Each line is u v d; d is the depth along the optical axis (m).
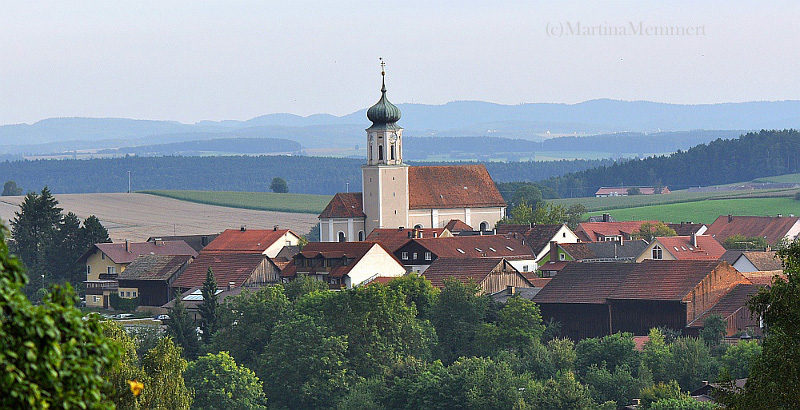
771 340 156.00
